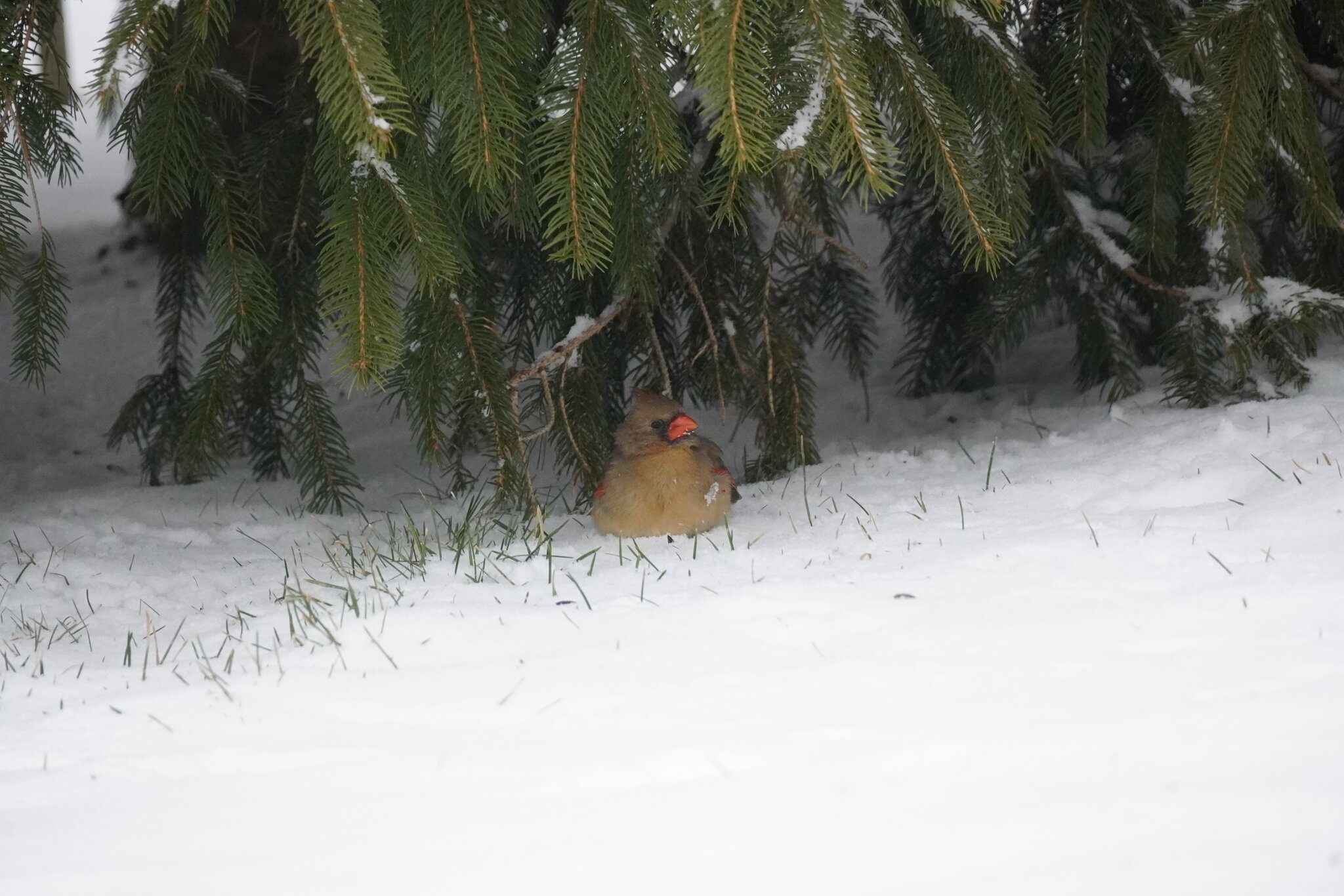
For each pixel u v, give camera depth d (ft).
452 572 29.78
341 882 14.87
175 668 24.23
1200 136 31.14
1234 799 15.02
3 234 27.58
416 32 24.36
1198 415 36.86
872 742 17.67
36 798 18.17
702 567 28.25
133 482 48.29
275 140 35.53
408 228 25.95
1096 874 13.74
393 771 18.19
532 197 29.12
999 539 27.94
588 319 36.27
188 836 16.47
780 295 43.86
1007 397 49.24
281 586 31.71
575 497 40.57
